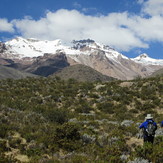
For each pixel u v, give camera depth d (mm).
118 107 23266
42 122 15484
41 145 10750
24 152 10086
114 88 30453
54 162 8805
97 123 16141
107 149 9836
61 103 25328
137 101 24703
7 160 8805
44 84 34375
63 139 11094
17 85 32156
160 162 8398
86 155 9633
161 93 27219
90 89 31375
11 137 11750
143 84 30969
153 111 21281
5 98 22750
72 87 32312
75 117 18969
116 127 14859
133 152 9242
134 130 13648
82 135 11992
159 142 10539
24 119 15164
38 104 23047
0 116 14750
